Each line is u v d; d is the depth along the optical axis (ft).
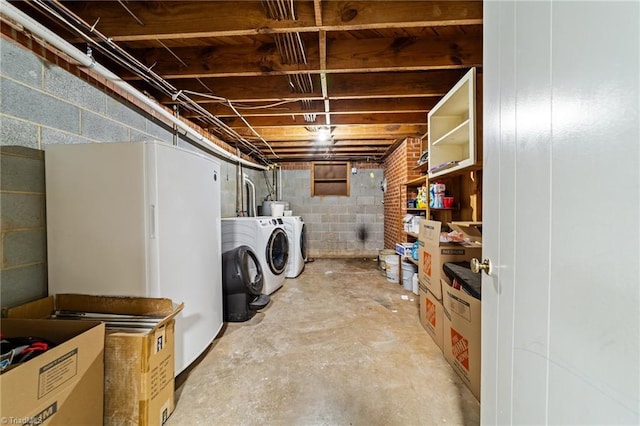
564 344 1.76
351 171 18.93
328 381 5.47
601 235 1.49
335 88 7.79
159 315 4.71
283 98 7.88
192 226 5.79
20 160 4.52
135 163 4.73
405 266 11.73
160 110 7.29
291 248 13.55
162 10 5.04
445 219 10.25
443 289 6.33
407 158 13.01
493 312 2.82
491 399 2.86
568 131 1.73
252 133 12.44
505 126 2.58
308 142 14.11
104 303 4.81
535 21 2.08
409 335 7.39
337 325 8.05
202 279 6.17
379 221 18.90
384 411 4.69
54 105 5.07
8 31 4.31
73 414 3.39
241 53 6.38
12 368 2.78
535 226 2.08
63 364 3.27
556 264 1.84
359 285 12.25
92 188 4.81
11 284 4.42
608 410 1.44
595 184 1.53
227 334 7.52
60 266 4.91
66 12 4.46
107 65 6.47
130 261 4.77
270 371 5.81
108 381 3.96
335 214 19.06
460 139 8.06
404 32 5.99
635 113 1.32
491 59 2.87
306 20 4.92
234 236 10.35
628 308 1.35
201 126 11.02
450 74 7.55
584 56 1.60
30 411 2.90
